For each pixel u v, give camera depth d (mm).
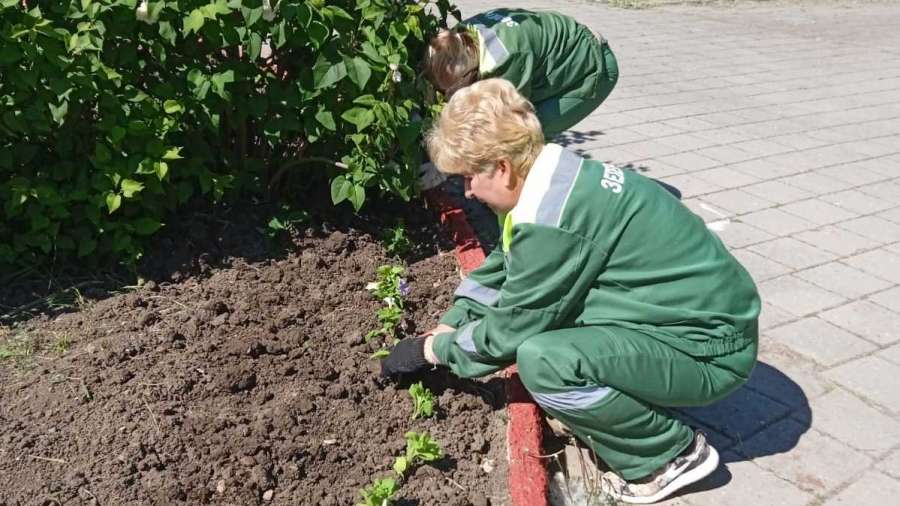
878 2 14078
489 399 3199
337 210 4285
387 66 3684
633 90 7793
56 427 2754
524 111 2561
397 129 3725
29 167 3521
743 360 2680
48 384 2943
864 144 6531
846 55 9914
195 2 3408
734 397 3338
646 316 2600
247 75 3672
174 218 3891
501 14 4375
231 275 3686
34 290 3488
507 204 2678
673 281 2578
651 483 2793
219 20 3451
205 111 3631
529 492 2619
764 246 4652
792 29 11414
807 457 3031
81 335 3232
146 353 3148
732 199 5289
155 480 2582
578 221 2488
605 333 2594
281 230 3988
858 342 3750
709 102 7508
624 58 9078
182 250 3748
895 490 2879
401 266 3971
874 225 4996
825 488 2885
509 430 2955
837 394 3387
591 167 2557
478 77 4078
